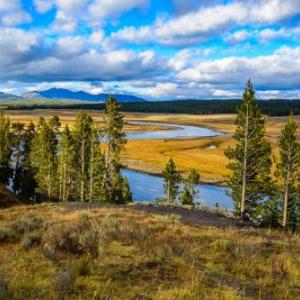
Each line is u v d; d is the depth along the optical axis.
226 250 13.02
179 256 11.34
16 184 84.00
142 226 17.00
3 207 43.16
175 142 176.62
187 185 73.81
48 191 70.19
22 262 9.38
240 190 44.84
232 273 10.52
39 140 73.19
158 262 10.44
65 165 65.94
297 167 44.38
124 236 12.96
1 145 81.88
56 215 22.75
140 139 188.88
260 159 43.66
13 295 6.88
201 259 11.56
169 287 8.47
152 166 121.31
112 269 9.36
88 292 7.70
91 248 11.14
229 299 8.02
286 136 44.78
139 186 92.56
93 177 61.12
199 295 8.02
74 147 66.38
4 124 84.12
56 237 11.70
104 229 13.78
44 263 9.42
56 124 79.88
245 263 11.46
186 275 9.44
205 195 86.00
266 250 13.97
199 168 119.56
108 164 58.03
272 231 21.06
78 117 65.56
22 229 14.39
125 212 24.19
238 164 44.41
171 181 70.56
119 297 7.58
